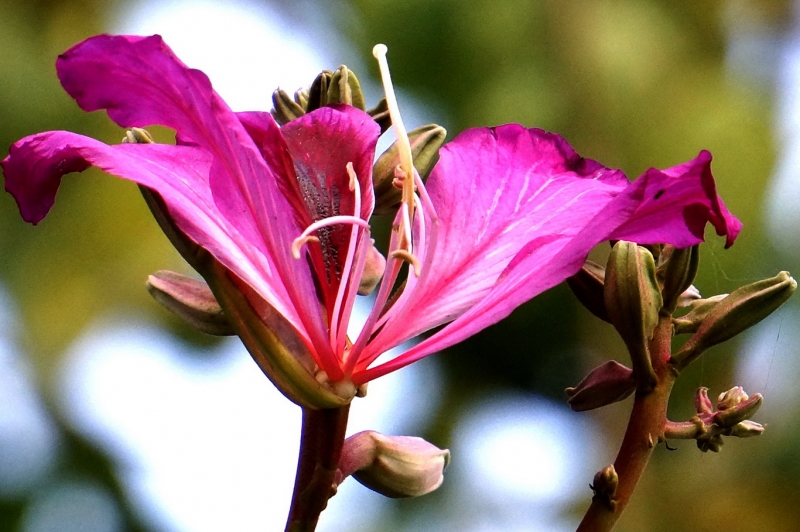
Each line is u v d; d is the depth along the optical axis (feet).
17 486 3.86
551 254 3.18
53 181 3.13
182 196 3.12
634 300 3.16
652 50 3.80
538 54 3.75
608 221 3.11
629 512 3.75
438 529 3.96
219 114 3.10
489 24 3.74
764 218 3.74
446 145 3.24
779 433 3.82
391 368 3.16
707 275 3.67
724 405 3.19
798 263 3.74
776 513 3.80
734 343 3.73
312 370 3.15
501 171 3.24
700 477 3.86
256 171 3.12
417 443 3.21
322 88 3.23
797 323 3.75
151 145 3.14
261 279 3.13
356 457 3.19
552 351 3.80
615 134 3.74
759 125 3.83
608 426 3.93
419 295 3.19
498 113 3.74
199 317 3.20
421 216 3.19
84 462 3.96
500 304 3.16
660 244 3.22
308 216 3.20
